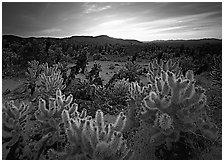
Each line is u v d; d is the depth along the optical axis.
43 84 7.29
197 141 3.51
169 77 3.32
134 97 4.45
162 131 3.19
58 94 4.16
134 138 3.95
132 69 11.16
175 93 3.29
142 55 25.75
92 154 2.69
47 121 3.67
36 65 10.25
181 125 3.27
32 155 3.34
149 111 3.46
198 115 3.43
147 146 3.66
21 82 9.73
